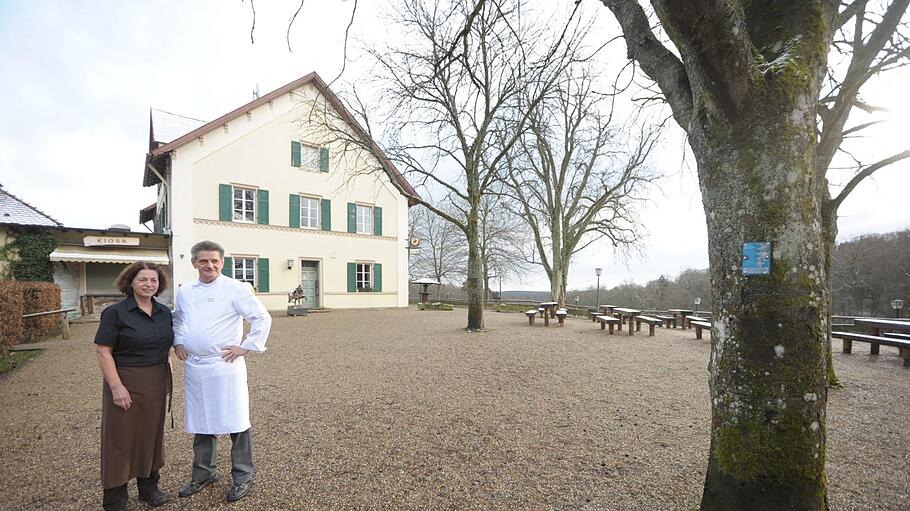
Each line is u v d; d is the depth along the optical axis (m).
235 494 2.79
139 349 2.61
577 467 3.25
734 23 1.68
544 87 9.87
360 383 5.89
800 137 1.81
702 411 4.65
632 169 17.95
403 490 2.91
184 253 15.67
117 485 2.51
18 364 7.20
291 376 6.33
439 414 4.54
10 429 4.19
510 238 27.59
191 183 15.91
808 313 1.79
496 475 3.12
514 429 4.09
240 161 17.03
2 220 13.20
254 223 17.31
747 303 1.85
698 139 2.06
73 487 3.01
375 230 20.88
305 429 4.11
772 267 1.80
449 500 2.77
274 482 3.04
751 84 1.82
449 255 34.12
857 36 5.65
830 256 5.64
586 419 4.38
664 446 3.66
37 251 13.72
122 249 15.01
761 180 1.82
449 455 3.49
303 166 18.66
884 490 2.88
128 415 2.55
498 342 9.74
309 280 19.14
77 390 5.63
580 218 19.36
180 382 6.17
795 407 1.78
